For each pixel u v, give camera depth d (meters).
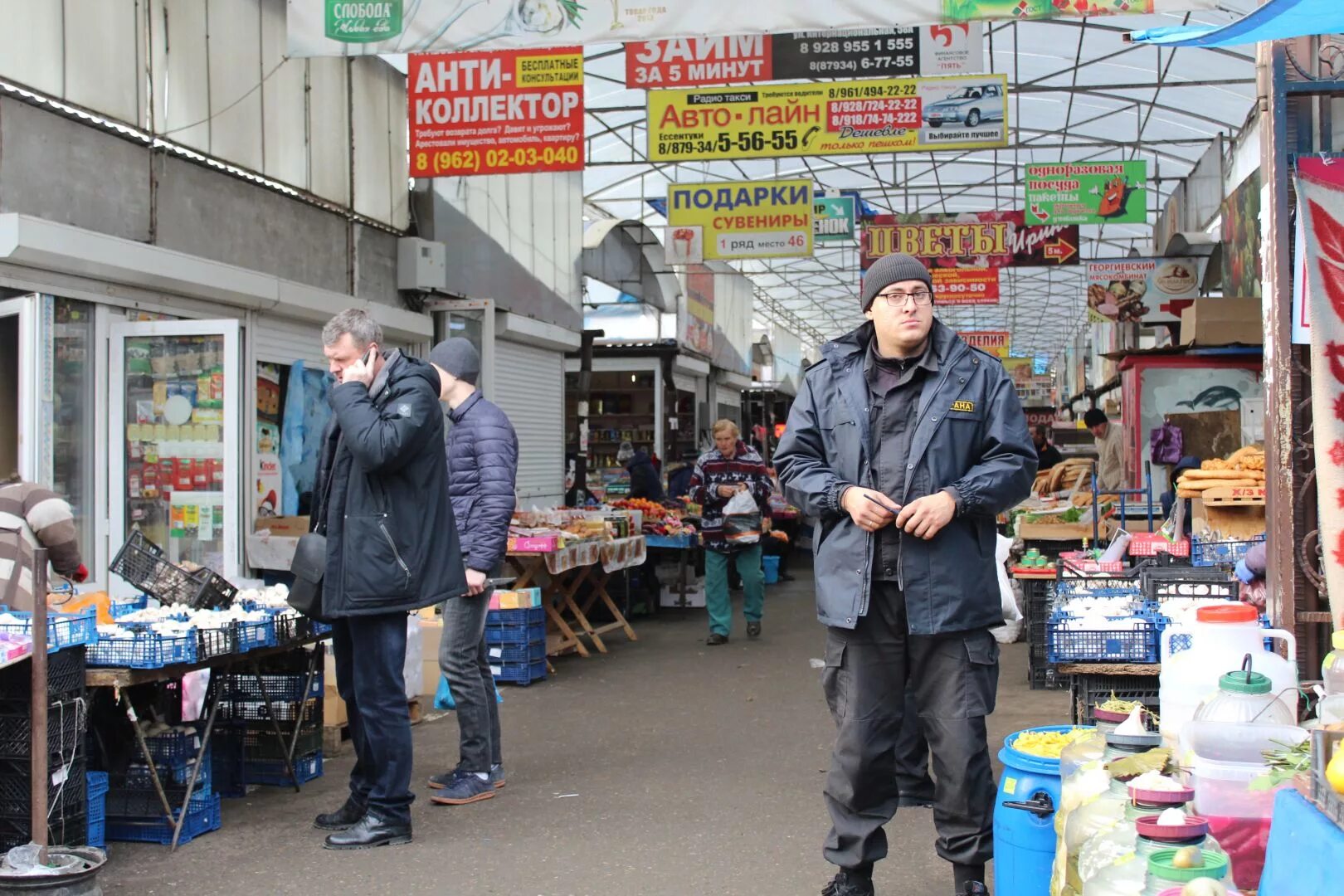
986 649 4.03
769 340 37.00
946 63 12.30
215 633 5.45
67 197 8.33
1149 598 6.32
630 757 6.91
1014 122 24.14
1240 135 17.77
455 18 7.81
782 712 8.11
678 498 17.23
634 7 7.66
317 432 11.58
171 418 8.91
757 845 5.21
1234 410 14.10
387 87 13.24
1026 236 21.14
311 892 4.73
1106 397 25.20
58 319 8.44
